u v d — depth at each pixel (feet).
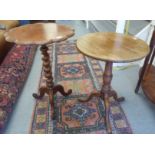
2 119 4.71
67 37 3.92
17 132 4.61
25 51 8.53
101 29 10.64
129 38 4.40
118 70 7.41
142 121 4.91
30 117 5.08
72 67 7.67
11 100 5.39
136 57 3.40
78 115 5.12
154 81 5.57
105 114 4.65
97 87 6.31
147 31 6.86
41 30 4.36
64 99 5.74
